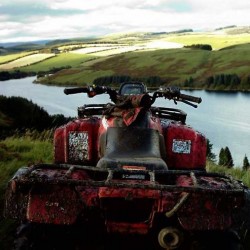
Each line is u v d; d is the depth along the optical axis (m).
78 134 2.11
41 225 1.43
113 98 2.14
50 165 1.49
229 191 1.27
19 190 1.34
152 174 1.39
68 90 2.09
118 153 1.67
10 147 4.52
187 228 1.35
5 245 1.86
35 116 14.96
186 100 2.21
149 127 1.80
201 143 2.10
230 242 1.42
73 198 1.39
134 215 1.50
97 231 1.59
